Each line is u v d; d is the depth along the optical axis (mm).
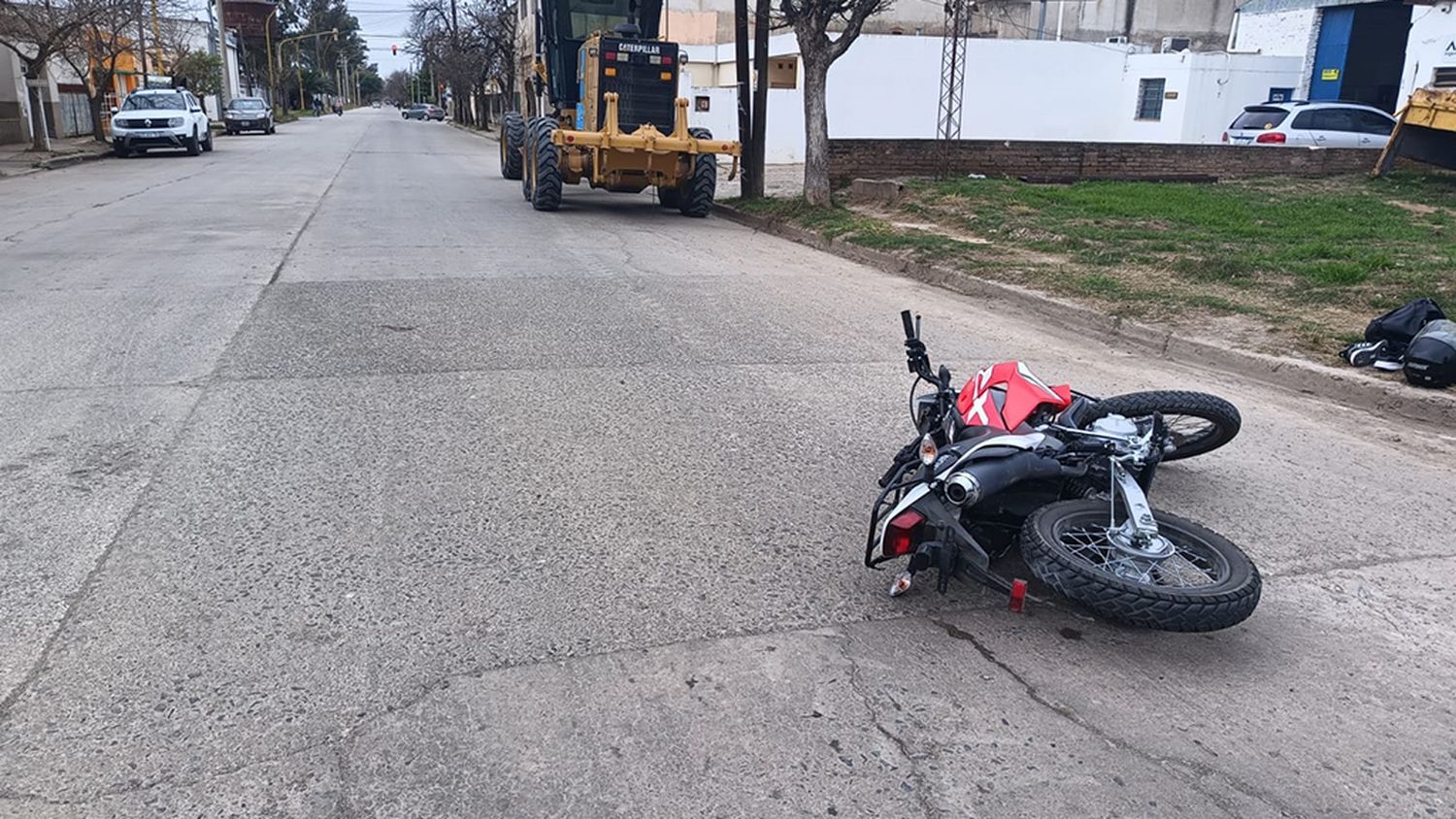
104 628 3682
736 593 4074
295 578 4070
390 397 6473
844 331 8703
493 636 3697
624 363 7438
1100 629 3887
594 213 17219
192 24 54469
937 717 3295
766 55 17984
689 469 5402
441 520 4660
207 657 3512
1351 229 13602
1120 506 3846
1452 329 6879
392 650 3584
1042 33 37906
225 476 5109
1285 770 3082
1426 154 19500
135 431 5734
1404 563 4488
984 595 4137
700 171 16734
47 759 2990
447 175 23828
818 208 16422
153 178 21781
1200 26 40906
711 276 11250
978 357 7965
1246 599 3512
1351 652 3762
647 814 2826
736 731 3193
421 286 9984
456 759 3029
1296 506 5105
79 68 32906
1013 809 2877
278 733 3131
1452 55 21656
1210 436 5344
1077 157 20203
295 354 7410
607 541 4496
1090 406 4770
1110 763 3094
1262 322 8570
